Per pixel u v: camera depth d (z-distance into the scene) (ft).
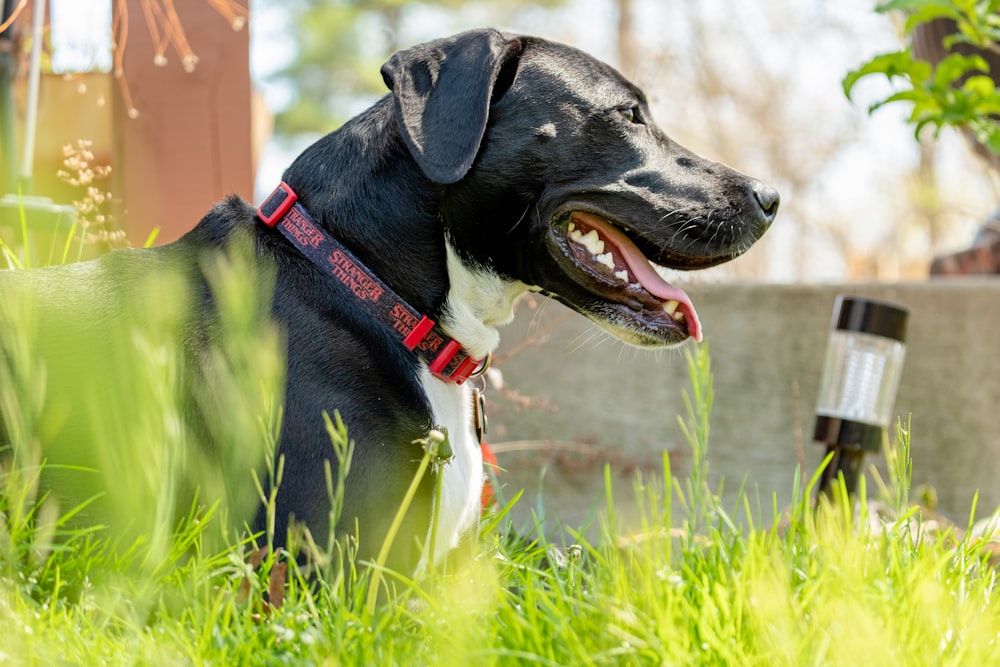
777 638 5.98
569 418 15.84
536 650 6.10
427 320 8.79
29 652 5.83
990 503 15.37
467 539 8.95
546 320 15.87
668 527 7.18
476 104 8.49
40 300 8.52
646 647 5.92
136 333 7.00
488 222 8.98
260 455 7.93
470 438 9.20
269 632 6.52
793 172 60.13
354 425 8.20
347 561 7.92
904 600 6.49
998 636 6.47
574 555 8.05
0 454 8.11
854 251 63.21
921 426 15.60
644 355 15.89
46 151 14.70
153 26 13.44
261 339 8.25
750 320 15.96
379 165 8.98
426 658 6.10
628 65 59.98
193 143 14.74
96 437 7.47
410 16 81.00
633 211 9.08
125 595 6.96
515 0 76.84
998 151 11.86
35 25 12.36
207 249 8.88
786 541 7.57
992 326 15.48
